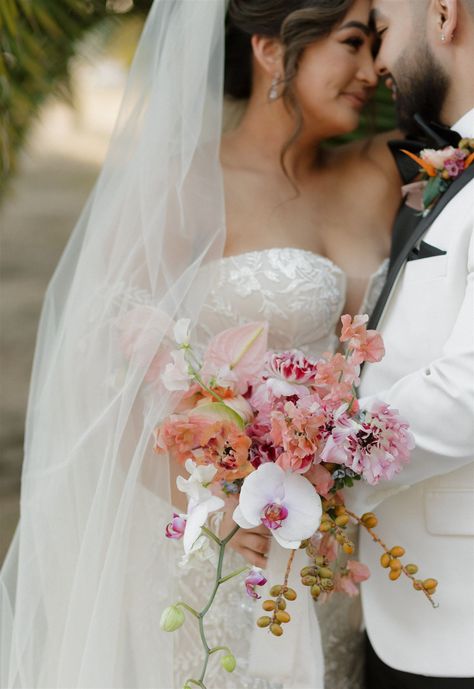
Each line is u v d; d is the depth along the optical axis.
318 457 1.58
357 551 2.05
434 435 1.62
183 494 1.86
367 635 2.09
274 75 2.07
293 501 1.56
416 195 1.99
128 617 1.82
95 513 1.78
